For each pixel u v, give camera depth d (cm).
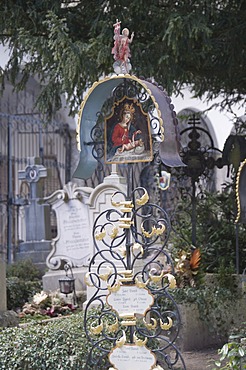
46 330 921
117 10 1224
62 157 2458
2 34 1266
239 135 1477
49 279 1600
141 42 1243
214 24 1271
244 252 1466
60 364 864
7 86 2386
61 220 1639
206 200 1578
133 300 802
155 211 1692
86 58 1155
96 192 1425
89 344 880
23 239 2222
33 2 1255
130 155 831
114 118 844
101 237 835
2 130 2392
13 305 1521
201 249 1421
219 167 1420
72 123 2361
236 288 1232
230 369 787
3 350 900
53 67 1249
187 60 1241
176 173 1519
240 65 1321
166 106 809
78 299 1527
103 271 1348
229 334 1114
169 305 1133
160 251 819
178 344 1127
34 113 2216
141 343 800
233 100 1592
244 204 991
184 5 1202
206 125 2450
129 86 838
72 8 1268
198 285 1220
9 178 2220
